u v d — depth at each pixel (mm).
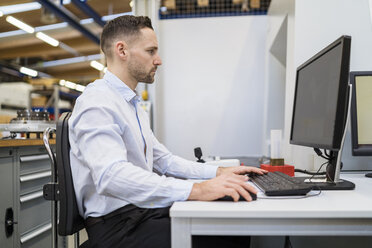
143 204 807
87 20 5125
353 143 1227
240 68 2908
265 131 2707
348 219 644
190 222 662
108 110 903
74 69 8656
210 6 3115
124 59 1042
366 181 1115
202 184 770
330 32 1503
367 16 1487
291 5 1610
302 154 1480
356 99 1235
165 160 1275
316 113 1053
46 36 5832
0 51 6719
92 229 920
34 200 1949
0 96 7062
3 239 1666
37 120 2150
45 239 2059
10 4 4355
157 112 2963
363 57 1483
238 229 654
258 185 924
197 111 2945
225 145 2926
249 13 2996
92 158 822
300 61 1521
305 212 631
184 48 2945
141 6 2783
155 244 833
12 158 1752
